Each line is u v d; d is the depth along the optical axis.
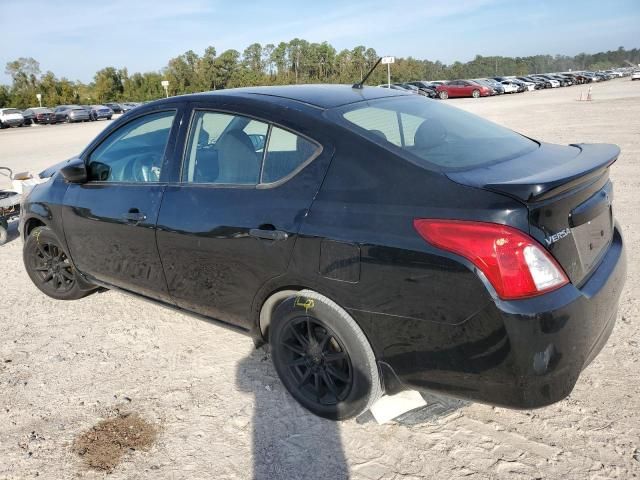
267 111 2.89
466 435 2.61
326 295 2.52
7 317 4.29
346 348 2.54
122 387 3.20
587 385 2.94
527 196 2.04
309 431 2.71
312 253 2.52
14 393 3.19
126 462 2.56
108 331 3.96
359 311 2.42
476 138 2.88
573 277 2.26
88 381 3.29
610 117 17.06
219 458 2.56
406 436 2.63
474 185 2.19
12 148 20.36
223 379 3.23
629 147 10.73
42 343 3.81
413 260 2.22
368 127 2.67
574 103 25.56
